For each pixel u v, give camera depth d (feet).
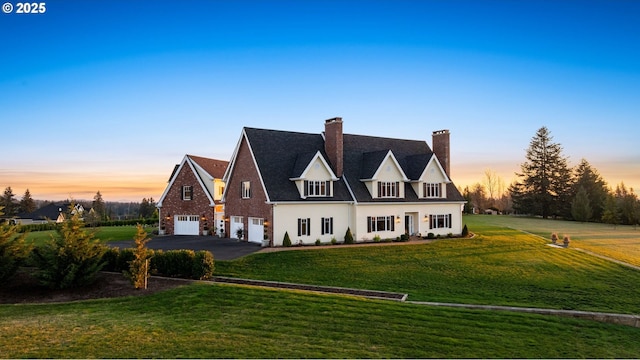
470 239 127.13
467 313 53.16
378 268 86.84
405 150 143.13
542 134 269.23
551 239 136.56
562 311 58.23
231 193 125.70
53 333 41.47
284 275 78.48
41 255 64.59
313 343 40.52
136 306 53.36
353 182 119.75
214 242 113.70
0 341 38.81
